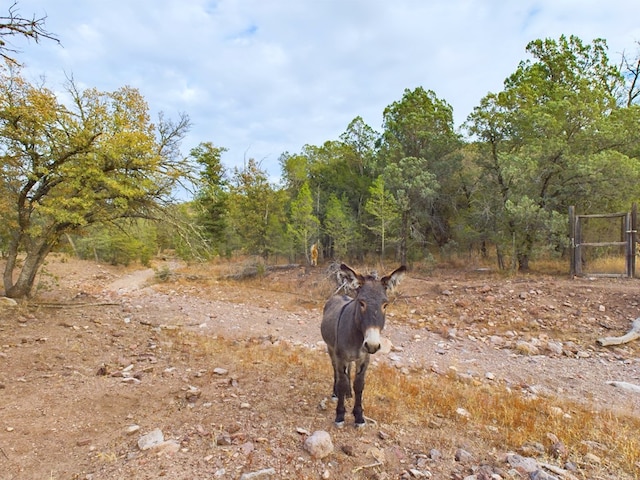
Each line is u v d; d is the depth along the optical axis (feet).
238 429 15.75
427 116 85.71
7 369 22.34
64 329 32.89
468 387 25.22
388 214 77.10
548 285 49.47
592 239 63.77
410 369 29.78
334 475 12.91
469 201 76.89
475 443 16.12
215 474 12.56
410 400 20.80
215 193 55.62
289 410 18.06
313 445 13.92
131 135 38.63
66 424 16.03
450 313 46.75
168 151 47.57
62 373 22.31
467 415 19.22
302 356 30.35
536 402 22.31
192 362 25.94
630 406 23.62
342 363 16.87
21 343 27.66
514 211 56.13
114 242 110.93
